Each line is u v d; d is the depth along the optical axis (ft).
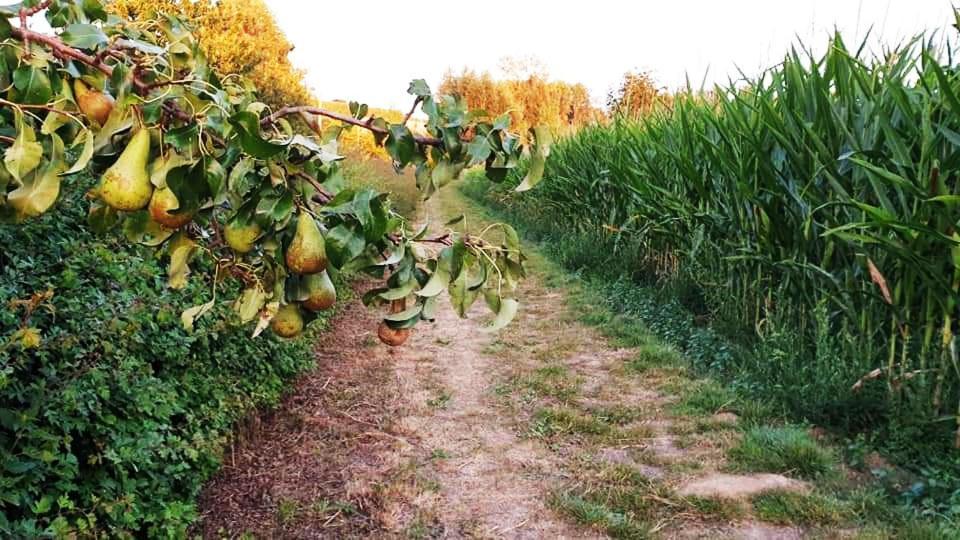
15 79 3.58
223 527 10.57
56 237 10.92
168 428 10.31
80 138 3.45
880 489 11.41
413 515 11.20
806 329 16.67
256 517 10.96
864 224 11.47
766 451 12.92
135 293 11.00
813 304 16.01
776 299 18.01
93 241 11.28
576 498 11.62
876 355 14.07
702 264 21.16
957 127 12.64
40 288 9.30
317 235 3.87
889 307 13.20
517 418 15.28
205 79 4.48
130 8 39.29
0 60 3.76
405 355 20.03
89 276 10.64
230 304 13.47
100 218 4.43
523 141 4.94
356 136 49.90
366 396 16.51
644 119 27.53
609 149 29.73
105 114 3.86
